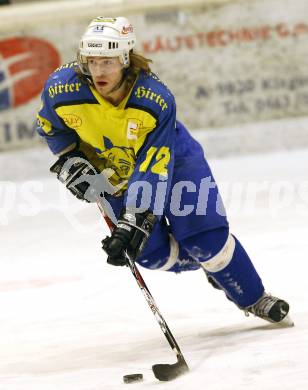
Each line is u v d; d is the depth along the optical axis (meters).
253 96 27.83
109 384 8.97
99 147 10.29
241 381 8.46
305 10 27.70
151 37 27.06
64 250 17.59
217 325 11.41
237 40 27.52
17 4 30.31
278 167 24.78
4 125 26.70
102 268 15.73
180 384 8.62
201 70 27.48
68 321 12.52
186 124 27.66
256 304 10.89
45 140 10.73
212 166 25.91
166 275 14.62
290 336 10.15
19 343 11.62
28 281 15.43
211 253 10.52
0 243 18.81
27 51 26.50
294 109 28.12
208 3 27.11
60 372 9.80
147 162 9.66
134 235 9.54
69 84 9.84
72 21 26.55
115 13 26.73
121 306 13.05
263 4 27.45
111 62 9.28
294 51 27.86
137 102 9.58
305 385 8.09
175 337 10.96
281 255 15.20
